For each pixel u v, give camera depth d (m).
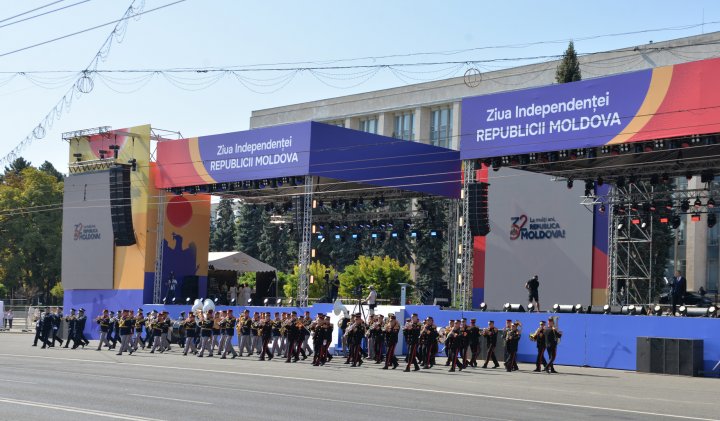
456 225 44.12
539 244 43.75
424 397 19.77
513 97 34.38
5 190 84.38
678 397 21.62
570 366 32.41
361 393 20.39
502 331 33.97
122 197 46.97
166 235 47.31
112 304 47.94
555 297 43.25
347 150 40.75
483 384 24.27
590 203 40.72
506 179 44.34
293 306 43.47
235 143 43.00
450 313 35.78
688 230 59.00
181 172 45.44
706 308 31.53
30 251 83.56
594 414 17.14
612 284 41.62
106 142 49.19
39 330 41.19
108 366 28.53
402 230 47.16
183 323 37.03
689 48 61.91
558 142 32.84
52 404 16.64
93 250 49.09
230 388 20.98
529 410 17.53
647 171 37.84
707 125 28.92
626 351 30.89
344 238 49.06
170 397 18.39
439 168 43.69
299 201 42.53
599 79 31.81
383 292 62.88
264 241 86.38
